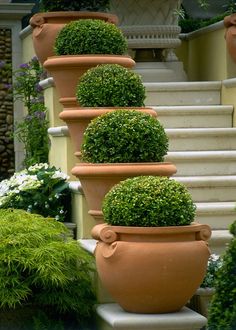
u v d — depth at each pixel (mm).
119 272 6484
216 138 9492
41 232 7320
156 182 6684
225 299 6227
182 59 11719
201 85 10094
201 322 6590
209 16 13266
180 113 9727
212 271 7258
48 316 7316
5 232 7262
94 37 8766
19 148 13539
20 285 7047
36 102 10438
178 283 6484
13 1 14727
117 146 7441
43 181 8547
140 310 6660
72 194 8477
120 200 6629
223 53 10344
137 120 7480
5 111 13758
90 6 9859
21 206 8500
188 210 6637
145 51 10977
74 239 8297
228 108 9812
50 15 9523
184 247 6461
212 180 8773
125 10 10711
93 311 7277
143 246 6422
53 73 8922
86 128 7852
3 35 13914
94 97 8148
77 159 8719
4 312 7266
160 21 10734
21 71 11383
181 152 9125
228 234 8195
